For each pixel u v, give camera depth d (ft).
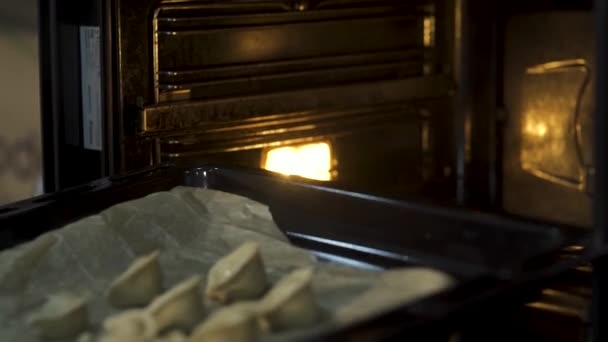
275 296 2.99
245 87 4.55
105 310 3.18
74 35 4.23
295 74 4.71
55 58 4.26
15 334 3.04
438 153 5.22
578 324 3.41
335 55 4.84
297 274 3.05
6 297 3.20
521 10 4.97
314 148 4.80
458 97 5.19
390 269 3.25
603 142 3.20
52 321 3.01
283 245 3.49
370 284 3.12
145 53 4.22
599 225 3.20
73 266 3.35
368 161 5.00
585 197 4.88
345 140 4.91
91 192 3.67
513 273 2.99
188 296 3.05
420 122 5.15
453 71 5.17
